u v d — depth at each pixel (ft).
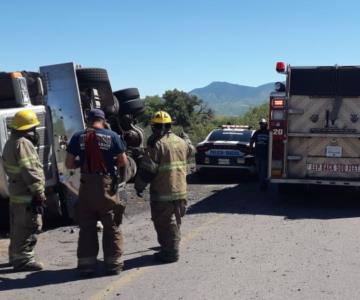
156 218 20.74
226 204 35.29
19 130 19.81
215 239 24.85
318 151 33.76
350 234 25.73
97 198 18.78
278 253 22.12
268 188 42.93
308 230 26.73
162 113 20.88
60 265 21.01
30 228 20.08
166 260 20.79
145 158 20.36
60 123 28.89
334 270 19.63
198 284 18.10
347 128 33.04
